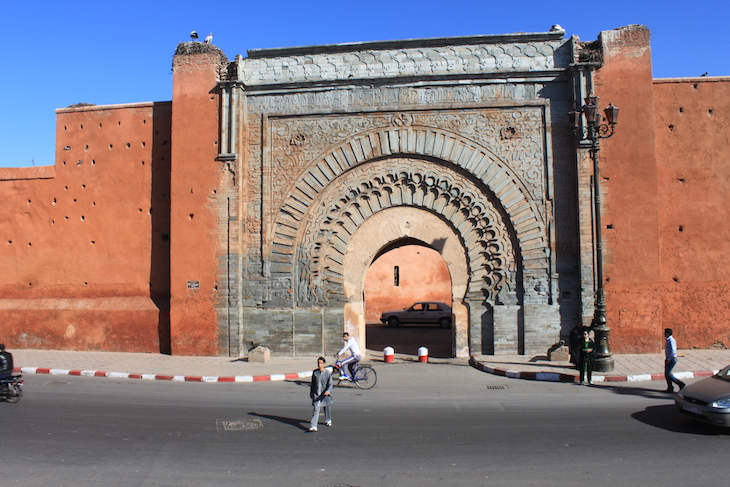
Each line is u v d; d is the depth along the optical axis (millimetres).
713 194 15000
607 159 14383
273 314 15273
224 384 11938
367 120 15438
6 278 17250
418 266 29125
